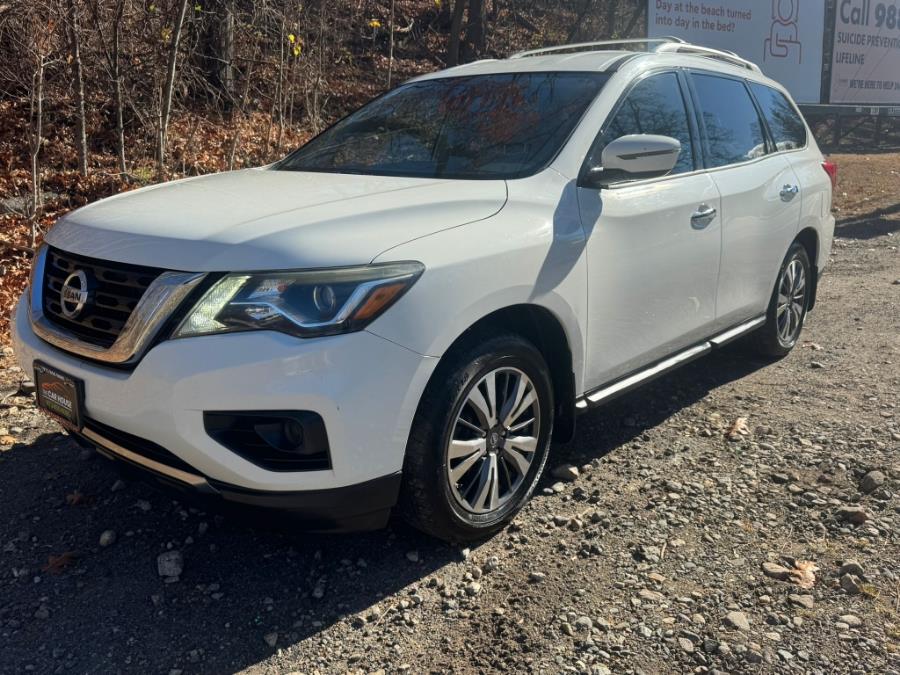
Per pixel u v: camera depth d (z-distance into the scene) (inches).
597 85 151.6
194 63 470.6
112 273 112.1
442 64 820.0
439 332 110.0
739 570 119.7
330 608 112.3
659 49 171.6
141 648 104.2
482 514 125.5
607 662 101.0
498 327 125.1
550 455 158.6
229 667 101.2
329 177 141.8
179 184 144.1
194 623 109.0
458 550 125.5
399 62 792.9
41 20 327.9
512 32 888.3
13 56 354.9
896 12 827.4
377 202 119.3
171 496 113.8
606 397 145.8
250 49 502.3
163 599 113.7
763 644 103.7
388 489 110.3
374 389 104.7
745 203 179.3
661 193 153.6
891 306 269.7
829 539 127.6
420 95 169.8
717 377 204.1
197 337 102.5
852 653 101.7
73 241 121.0
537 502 140.3
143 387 104.7
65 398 116.0
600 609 111.1
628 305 146.7
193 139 441.1
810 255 224.5
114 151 414.3
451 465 120.5
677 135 165.0
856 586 114.1
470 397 119.0
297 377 100.4
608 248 139.4
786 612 110.0
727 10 666.2
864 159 712.4
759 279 192.4
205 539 128.6
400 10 881.5
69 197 354.9
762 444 161.9
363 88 676.1
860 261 348.8
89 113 417.1
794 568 119.6
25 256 284.5
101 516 134.7
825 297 287.4
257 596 114.8
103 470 149.7
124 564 121.8
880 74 829.2
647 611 110.5
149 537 129.0
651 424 173.8
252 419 103.0
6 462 152.1
